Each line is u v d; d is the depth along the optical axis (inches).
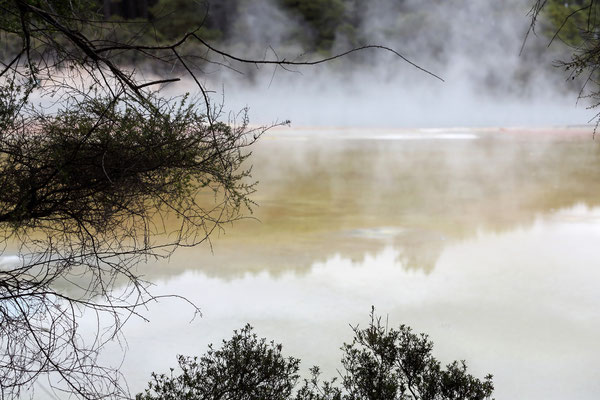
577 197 505.0
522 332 220.5
